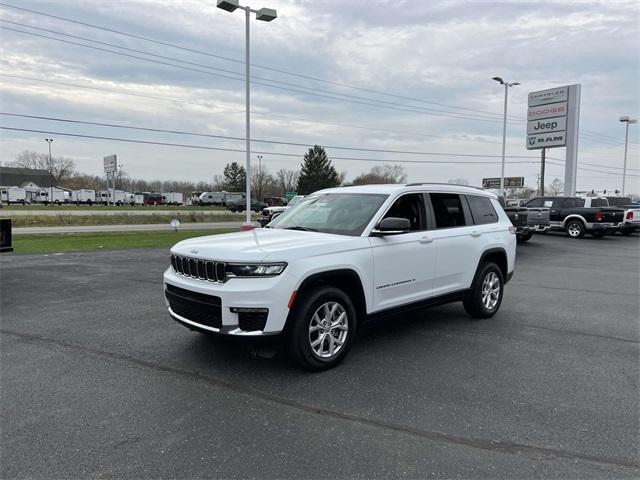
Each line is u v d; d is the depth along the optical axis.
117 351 4.96
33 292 8.12
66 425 3.36
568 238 20.83
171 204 85.19
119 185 133.00
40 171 117.69
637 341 5.46
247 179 20.69
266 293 3.95
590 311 6.97
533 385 4.12
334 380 4.20
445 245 5.59
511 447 3.10
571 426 3.38
